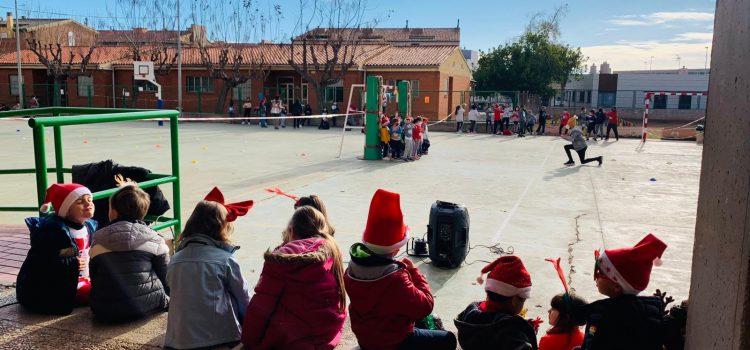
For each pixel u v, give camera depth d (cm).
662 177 1362
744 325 188
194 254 366
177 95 3919
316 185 1135
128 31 4897
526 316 477
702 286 247
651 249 290
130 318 401
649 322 285
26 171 566
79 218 417
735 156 208
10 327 391
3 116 567
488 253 670
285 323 336
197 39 4312
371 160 1590
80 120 441
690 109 4900
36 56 4259
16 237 633
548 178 1305
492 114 2991
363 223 812
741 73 207
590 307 307
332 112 3234
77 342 373
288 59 3656
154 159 1542
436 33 6366
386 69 3447
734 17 221
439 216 599
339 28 3825
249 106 3347
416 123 1639
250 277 562
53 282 406
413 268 356
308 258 338
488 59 4581
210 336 362
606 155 1888
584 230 800
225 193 1027
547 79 4462
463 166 1491
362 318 339
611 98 5528
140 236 401
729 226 209
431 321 393
